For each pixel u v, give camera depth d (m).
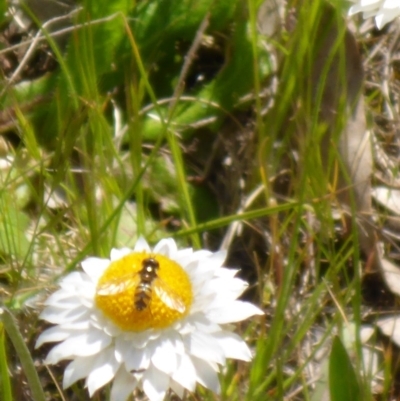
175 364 0.17
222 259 0.19
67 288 0.18
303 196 0.20
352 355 0.21
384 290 0.24
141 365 0.17
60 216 0.21
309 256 0.23
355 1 0.21
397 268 0.24
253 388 0.20
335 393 0.18
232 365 0.20
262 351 0.20
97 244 0.21
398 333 0.23
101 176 0.22
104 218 0.22
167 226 0.24
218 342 0.18
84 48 0.22
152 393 0.17
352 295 0.23
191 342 0.18
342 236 0.24
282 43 0.24
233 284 0.18
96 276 0.18
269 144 0.22
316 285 0.21
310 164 0.21
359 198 0.24
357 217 0.23
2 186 0.23
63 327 0.18
